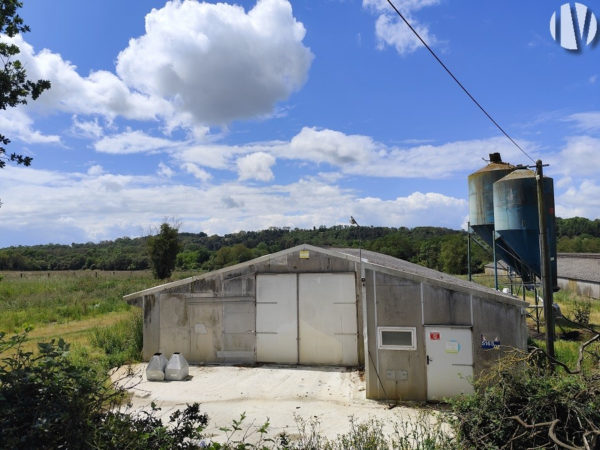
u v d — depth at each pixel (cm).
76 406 377
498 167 1883
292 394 1111
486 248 2005
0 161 599
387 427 876
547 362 656
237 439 817
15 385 368
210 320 1442
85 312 2320
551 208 1672
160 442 446
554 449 491
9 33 620
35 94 646
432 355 1057
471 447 544
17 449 349
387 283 1091
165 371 1252
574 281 3384
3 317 2111
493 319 1036
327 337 1377
